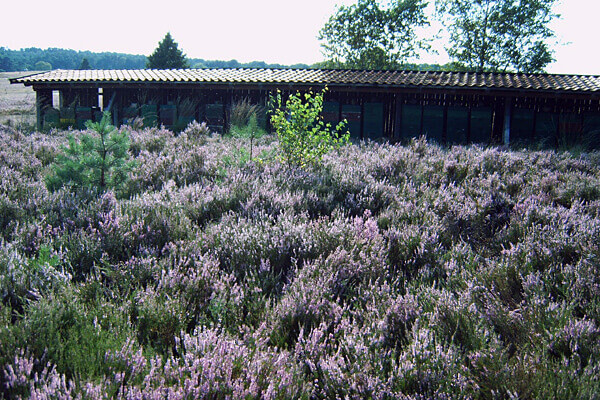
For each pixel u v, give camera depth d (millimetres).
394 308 3137
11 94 57438
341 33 45031
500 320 3090
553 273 3863
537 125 17281
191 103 19641
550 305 3117
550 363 2576
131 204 5246
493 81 16938
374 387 2369
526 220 5254
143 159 8414
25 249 3930
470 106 18047
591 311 3154
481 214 5758
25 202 5375
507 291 3686
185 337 2596
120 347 2539
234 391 2178
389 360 2672
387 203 6215
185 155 8852
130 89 20578
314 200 6020
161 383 2178
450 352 2592
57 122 20172
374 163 8492
